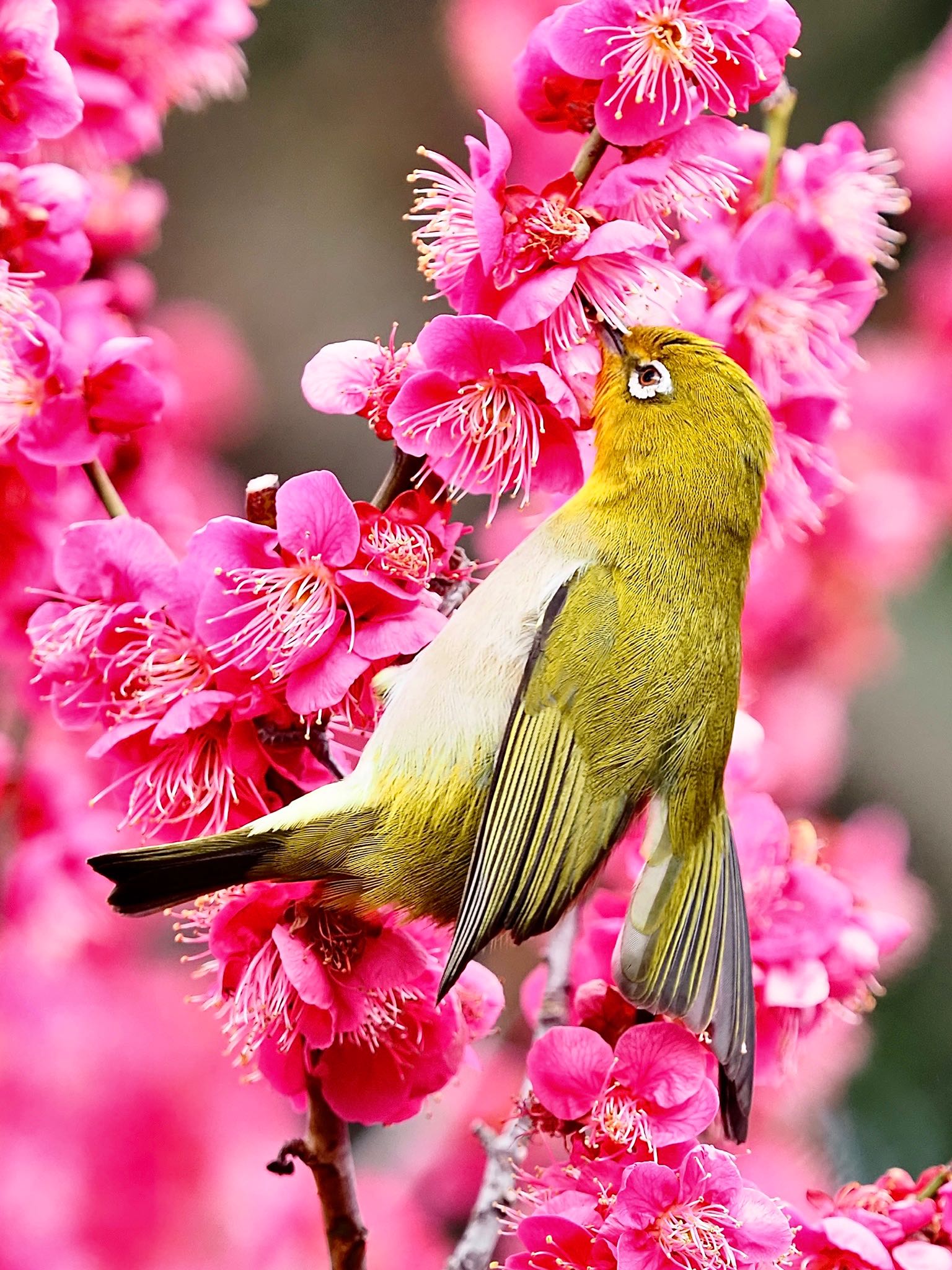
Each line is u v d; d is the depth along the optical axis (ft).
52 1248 6.80
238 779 6.50
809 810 7.02
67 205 6.57
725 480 6.56
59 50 6.68
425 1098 6.51
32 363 6.56
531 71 6.49
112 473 6.70
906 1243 6.49
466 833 6.49
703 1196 6.41
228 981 6.46
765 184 6.63
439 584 6.56
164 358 6.73
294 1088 6.48
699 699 6.54
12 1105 6.82
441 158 6.48
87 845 6.79
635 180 6.47
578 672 6.52
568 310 6.48
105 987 6.87
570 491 6.49
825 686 7.03
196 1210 6.82
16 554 6.64
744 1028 6.48
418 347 6.46
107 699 6.51
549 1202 6.43
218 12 6.70
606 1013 6.51
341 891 6.47
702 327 6.61
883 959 6.62
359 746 6.64
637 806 6.52
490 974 6.54
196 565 6.48
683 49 6.45
